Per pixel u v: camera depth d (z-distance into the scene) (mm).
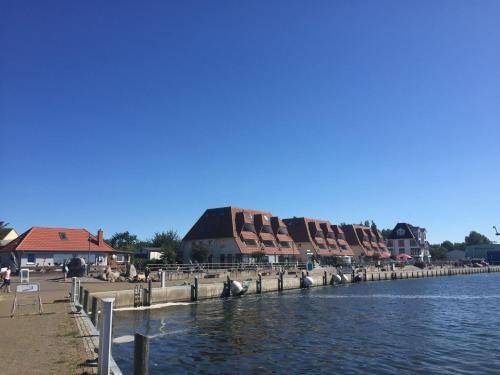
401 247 151375
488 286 64125
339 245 114125
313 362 18406
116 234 107125
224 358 19047
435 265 115938
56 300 27406
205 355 19562
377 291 54281
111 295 34094
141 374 8961
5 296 29609
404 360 18766
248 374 16719
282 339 23109
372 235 134875
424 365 18000
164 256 72125
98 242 66000
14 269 57719
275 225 95938
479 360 18797
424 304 39906
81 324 18391
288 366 17797
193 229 90812
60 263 61281
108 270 46688
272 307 37156
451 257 171500
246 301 42062
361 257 116500
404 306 38219
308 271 67375
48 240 62031
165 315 31969
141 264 64312
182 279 49875
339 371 17109
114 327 26797
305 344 21859
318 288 58969
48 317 20516
